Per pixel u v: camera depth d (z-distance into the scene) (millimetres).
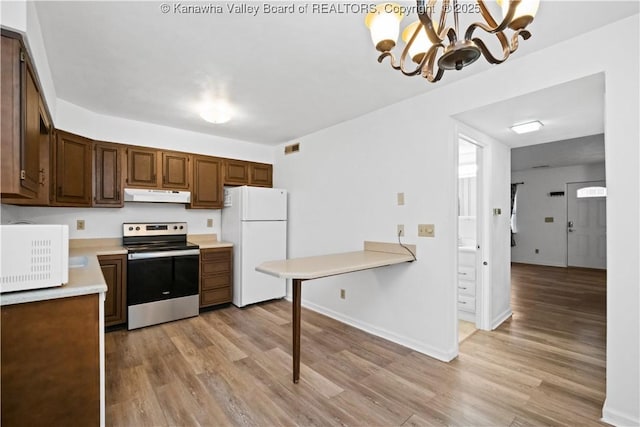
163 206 3859
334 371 2326
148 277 3246
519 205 7637
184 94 2721
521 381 2184
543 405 1906
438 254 2559
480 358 2545
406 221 2801
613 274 1718
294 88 2582
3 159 1366
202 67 2229
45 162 2445
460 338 2957
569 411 1845
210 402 1940
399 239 2852
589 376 2246
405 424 1745
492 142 3223
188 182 3791
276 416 1812
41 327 1421
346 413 1840
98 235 3420
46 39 1861
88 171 3053
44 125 2260
